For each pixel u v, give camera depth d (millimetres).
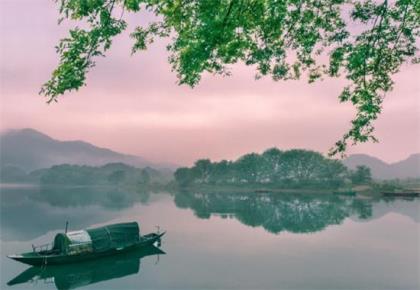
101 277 29234
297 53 12914
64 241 33344
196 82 12234
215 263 33125
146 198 137500
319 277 28297
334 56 11586
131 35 11328
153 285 26828
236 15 9703
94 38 8969
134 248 37406
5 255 37375
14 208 91000
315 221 63000
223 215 73188
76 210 85312
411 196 126625
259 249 38969
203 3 9656
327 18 11945
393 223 59906
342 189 157500
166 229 53438
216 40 9664
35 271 31375
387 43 11305
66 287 27156
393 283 26656
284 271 30031
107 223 60688
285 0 10273
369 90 11703
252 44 12062
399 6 10672
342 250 38250
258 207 93000
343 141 11000
